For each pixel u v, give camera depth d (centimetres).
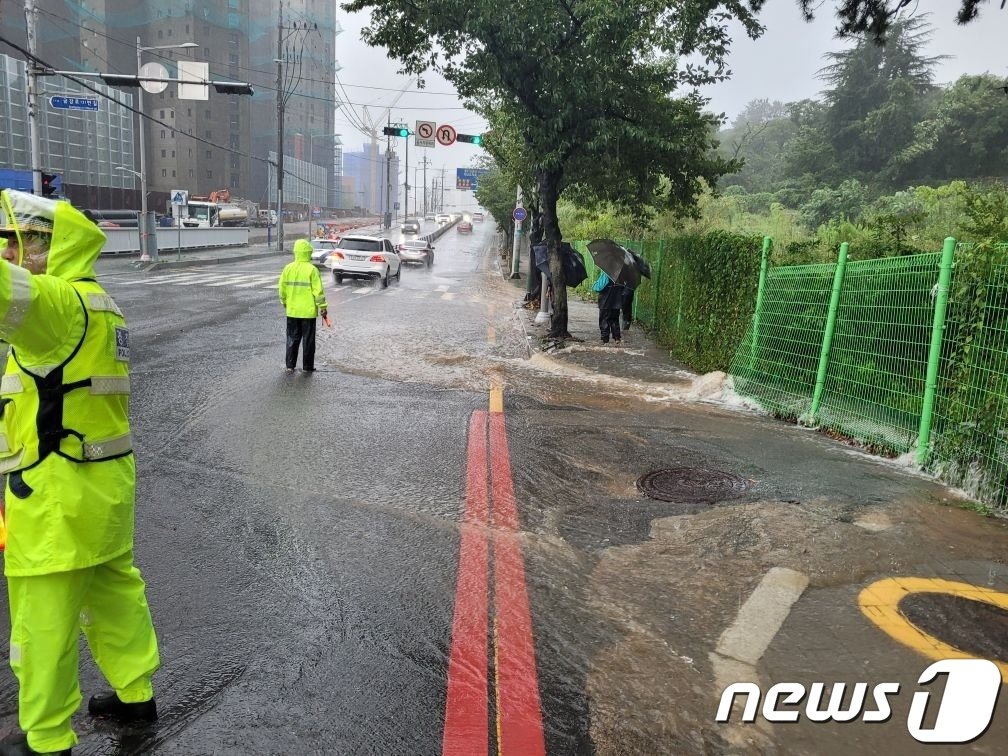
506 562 438
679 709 303
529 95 1301
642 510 527
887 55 4612
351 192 15512
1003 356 549
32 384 243
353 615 374
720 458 661
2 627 357
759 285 927
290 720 293
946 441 603
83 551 251
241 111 9981
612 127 1262
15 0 7144
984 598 398
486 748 279
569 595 398
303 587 403
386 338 1364
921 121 4388
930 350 624
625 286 1434
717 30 1272
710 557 446
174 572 415
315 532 476
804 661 336
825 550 454
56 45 7850
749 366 937
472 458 645
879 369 699
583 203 1812
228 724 290
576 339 1439
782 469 629
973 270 581
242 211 6550
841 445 718
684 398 939
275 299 1939
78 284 257
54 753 252
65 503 246
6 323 226
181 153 9438
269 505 520
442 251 5850
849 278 753
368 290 2411
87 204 5228
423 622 369
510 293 2620
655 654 342
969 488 573
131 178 7244
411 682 320
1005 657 341
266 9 10431
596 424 780
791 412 830
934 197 1756
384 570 425
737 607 385
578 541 471
